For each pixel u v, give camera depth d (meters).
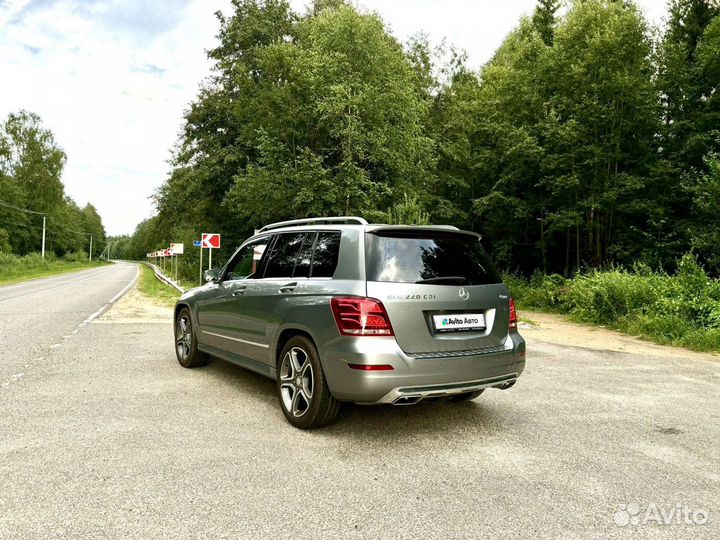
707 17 20.30
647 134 19.73
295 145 21.25
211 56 28.58
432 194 25.34
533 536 2.43
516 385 5.79
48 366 6.29
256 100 22.94
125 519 2.52
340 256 3.95
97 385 5.35
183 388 5.26
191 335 6.11
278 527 2.47
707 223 16.88
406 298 3.66
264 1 28.47
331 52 19.67
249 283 4.91
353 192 18.64
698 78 18.62
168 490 2.86
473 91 26.08
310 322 3.90
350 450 3.56
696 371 6.90
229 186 27.97
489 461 3.42
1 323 10.52
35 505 2.65
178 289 21.23
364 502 2.76
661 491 2.99
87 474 3.06
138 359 6.80
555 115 19.42
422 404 4.83
